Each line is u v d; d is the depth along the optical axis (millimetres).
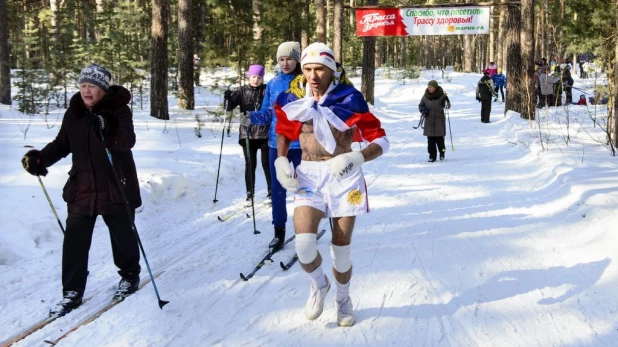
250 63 15805
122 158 4000
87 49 19344
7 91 16688
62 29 20500
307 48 3375
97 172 3928
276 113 3576
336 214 3398
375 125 3373
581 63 31125
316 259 3498
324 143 3371
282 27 20234
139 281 4316
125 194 4031
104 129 3707
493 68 26281
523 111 15844
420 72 37469
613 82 10078
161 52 14570
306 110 3361
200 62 16266
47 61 18219
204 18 23922
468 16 17000
